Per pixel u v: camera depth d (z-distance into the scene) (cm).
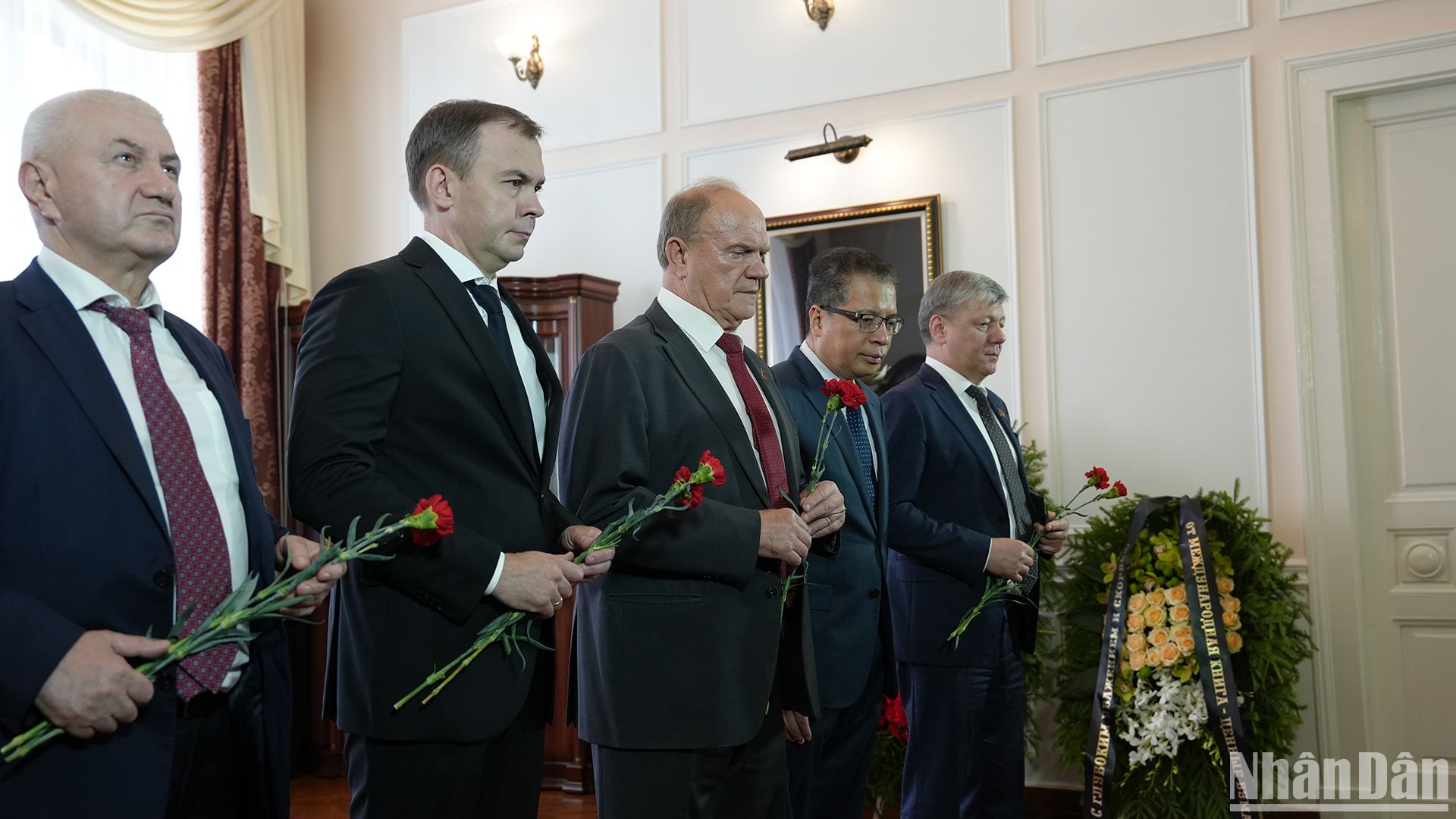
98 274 154
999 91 455
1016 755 302
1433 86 398
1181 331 421
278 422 546
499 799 177
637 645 193
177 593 148
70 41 474
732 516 194
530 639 170
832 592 253
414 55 573
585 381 205
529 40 547
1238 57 417
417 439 170
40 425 141
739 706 195
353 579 169
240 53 538
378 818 163
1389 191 408
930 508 302
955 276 323
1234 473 410
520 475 179
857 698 252
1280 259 409
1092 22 442
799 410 267
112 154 152
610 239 523
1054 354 439
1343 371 399
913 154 467
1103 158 437
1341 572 394
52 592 138
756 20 502
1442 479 397
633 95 525
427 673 163
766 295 486
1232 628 354
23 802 133
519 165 185
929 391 310
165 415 154
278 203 549
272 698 161
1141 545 373
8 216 440
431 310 174
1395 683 398
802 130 490
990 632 294
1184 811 346
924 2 470
